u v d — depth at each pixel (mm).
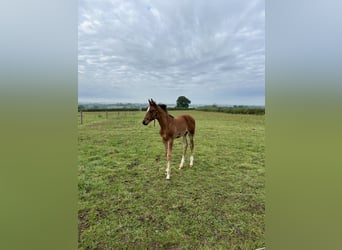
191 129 2875
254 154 3510
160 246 1346
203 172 2688
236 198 1998
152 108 2348
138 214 1703
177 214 1712
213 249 1322
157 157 3293
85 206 1815
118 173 2604
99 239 1393
